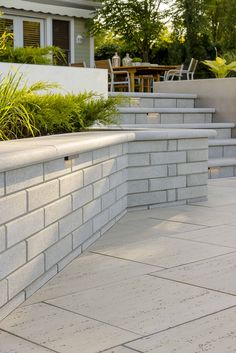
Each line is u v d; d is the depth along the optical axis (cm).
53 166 278
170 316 231
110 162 387
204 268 299
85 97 487
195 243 352
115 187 405
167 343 204
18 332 215
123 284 273
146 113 733
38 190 260
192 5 2014
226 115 790
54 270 287
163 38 2244
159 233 379
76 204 317
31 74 530
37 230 261
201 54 1805
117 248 341
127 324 223
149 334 213
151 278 282
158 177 462
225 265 305
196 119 784
